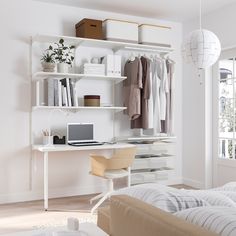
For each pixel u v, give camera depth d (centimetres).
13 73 430
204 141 494
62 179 459
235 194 191
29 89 438
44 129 446
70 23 461
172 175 535
